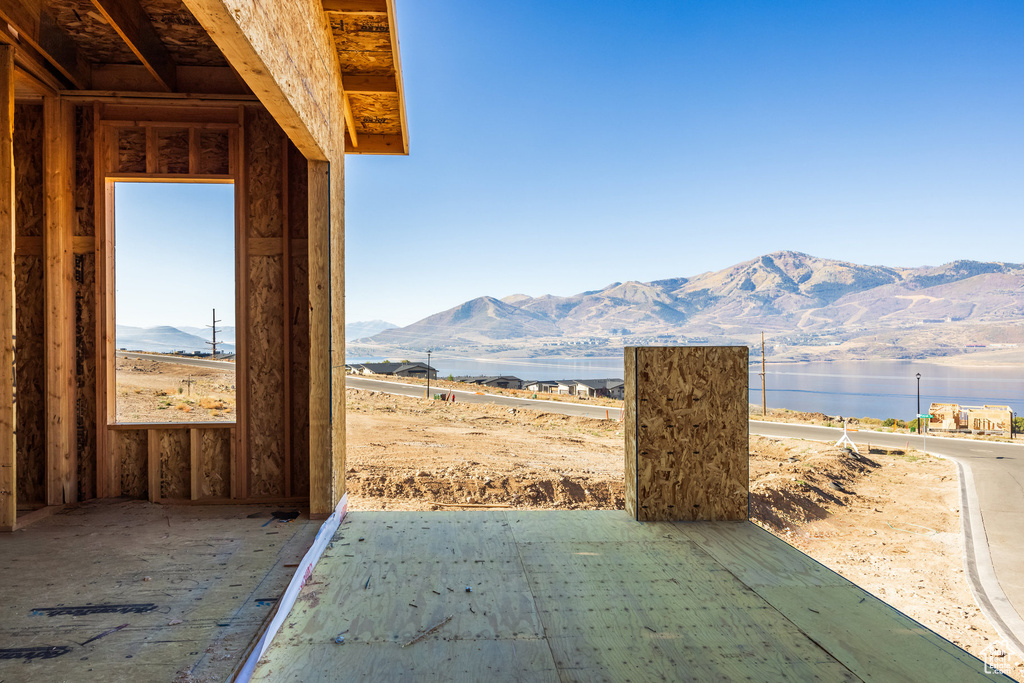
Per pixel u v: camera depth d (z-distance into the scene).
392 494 9.22
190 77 4.31
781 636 2.20
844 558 10.00
